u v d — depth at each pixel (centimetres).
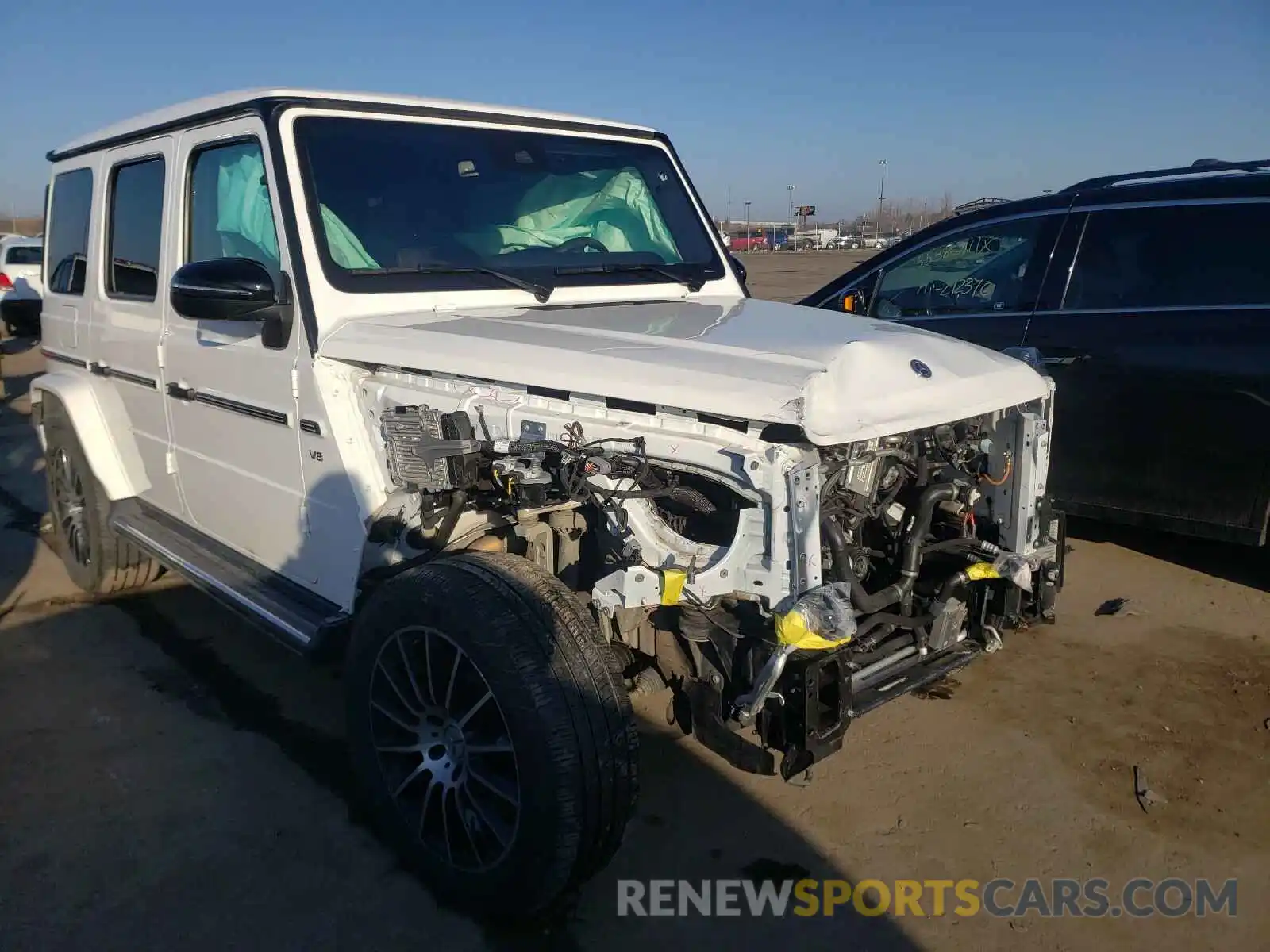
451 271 339
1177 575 505
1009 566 305
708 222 440
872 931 265
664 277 394
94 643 454
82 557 508
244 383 343
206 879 288
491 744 255
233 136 346
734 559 244
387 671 275
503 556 267
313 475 317
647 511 260
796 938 263
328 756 355
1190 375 454
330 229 320
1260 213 451
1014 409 319
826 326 312
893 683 282
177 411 397
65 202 501
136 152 418
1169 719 369
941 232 577
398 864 294
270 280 300
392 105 354
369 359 296
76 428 462
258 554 367
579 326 305
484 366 274
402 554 308
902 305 589
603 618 266
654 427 251
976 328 538
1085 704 381
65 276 504
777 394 235
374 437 306
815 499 238
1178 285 469
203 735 370
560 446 254
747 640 248
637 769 248
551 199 385
